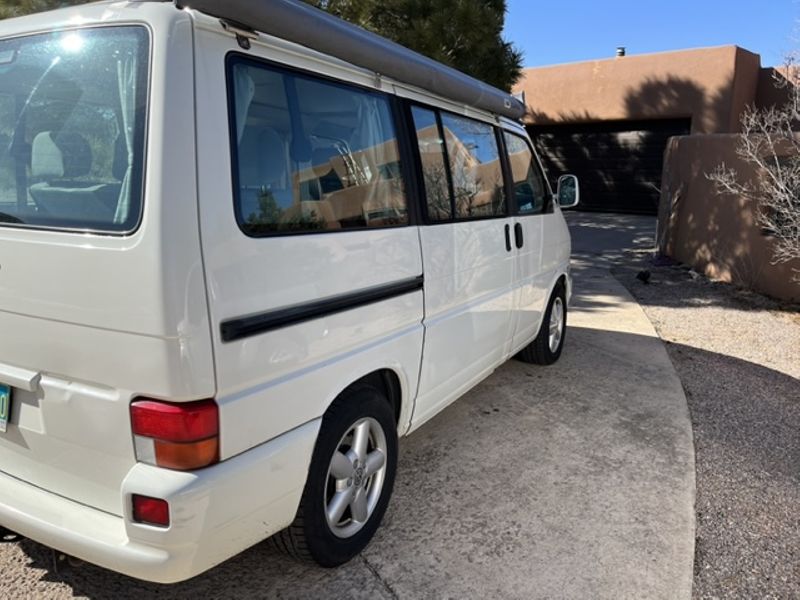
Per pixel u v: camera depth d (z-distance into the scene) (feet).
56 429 7.05
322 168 8.14
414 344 10.01
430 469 11.80
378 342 9.12
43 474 7.43
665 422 14.23
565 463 12.16
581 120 55.31
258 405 6.95
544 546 9.53
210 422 6.41
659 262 35.29
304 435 7.62
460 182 11.67
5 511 7.18
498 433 13.42
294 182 7.64
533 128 59.67
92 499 7.09
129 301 6.19
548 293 16.56
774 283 27.02
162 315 6.05
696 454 12.74
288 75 7.68
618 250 39.65
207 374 6.34
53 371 6.91
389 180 9.49
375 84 9.39
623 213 56.34
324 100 8.28
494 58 27.50
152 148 6.14
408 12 25.90
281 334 7.22
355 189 8.73
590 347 19.88
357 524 9.09
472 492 11.02
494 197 13.17
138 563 6.41
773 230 26.22
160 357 6.14
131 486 6.31
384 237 9.12
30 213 6.95
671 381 16.94
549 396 15.58
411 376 10.07
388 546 9.48
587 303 26.35
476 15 25.25
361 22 25.29
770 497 11.22
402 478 11.46
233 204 6.69
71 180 6.69
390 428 9.55
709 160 31.24
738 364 18.78
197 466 6.39
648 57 50.90
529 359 17.53
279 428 7.30
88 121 6.67
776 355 19.80
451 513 10.36
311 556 8.43
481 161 12.74
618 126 54.95
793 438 13.73
